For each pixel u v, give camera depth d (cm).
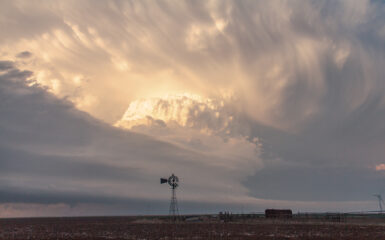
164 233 6350
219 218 11200
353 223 8900
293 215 12656
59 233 6775
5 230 7769
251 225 8550
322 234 5862
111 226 9025
